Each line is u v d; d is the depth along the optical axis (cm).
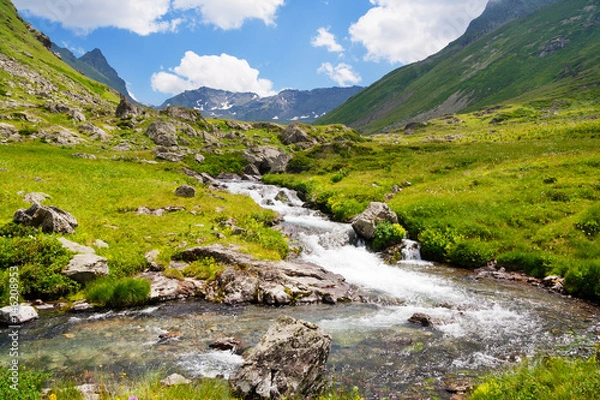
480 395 798
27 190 2602
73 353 1080
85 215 2342
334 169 5588
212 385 876
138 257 1836
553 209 2598
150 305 1526
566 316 1448
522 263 2081
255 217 2956
